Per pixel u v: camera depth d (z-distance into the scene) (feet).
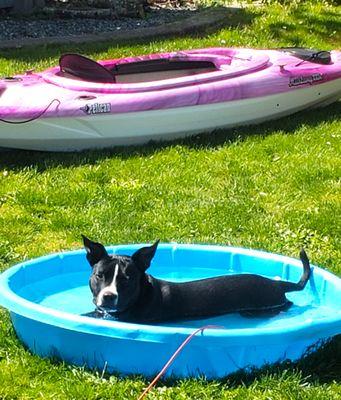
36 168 17.40
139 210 15.90
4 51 25.12
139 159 17.97
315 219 15.35
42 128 17.92
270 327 11.07
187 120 18.98
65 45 25.79
